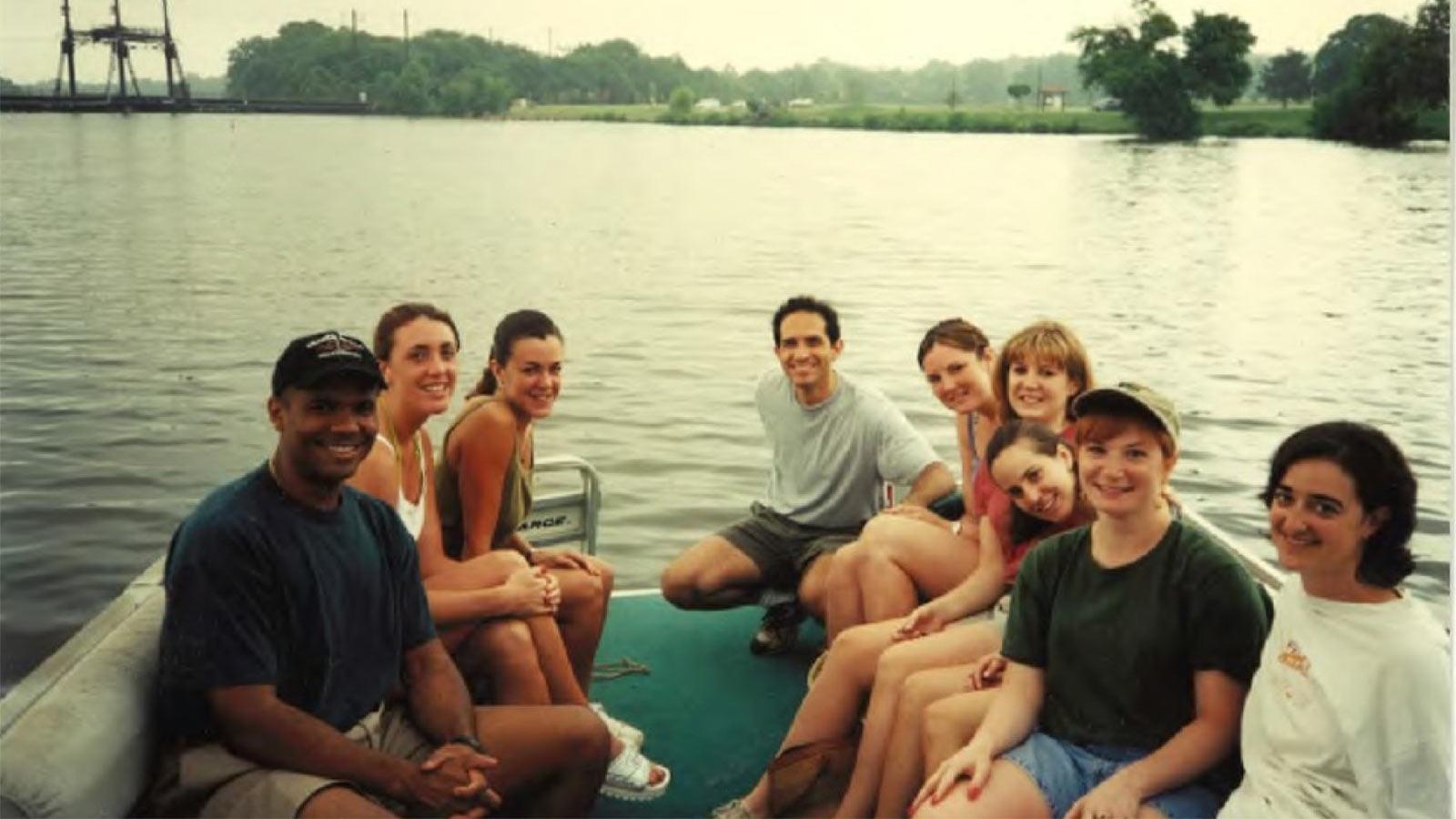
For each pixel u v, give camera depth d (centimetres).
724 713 392
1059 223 2055
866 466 421
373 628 276
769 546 432
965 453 390
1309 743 241
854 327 1357
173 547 258
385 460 309
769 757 365
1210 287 1587
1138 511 268
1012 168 2742
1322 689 239
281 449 262
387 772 260
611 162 3045
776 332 420
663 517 809
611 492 852
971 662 310
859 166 2944
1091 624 272
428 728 284
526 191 2530
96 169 2294
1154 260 1753
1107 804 252
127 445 982
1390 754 231
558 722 289
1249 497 852
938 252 1870
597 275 1703
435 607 312
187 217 2000
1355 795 237
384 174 2656
